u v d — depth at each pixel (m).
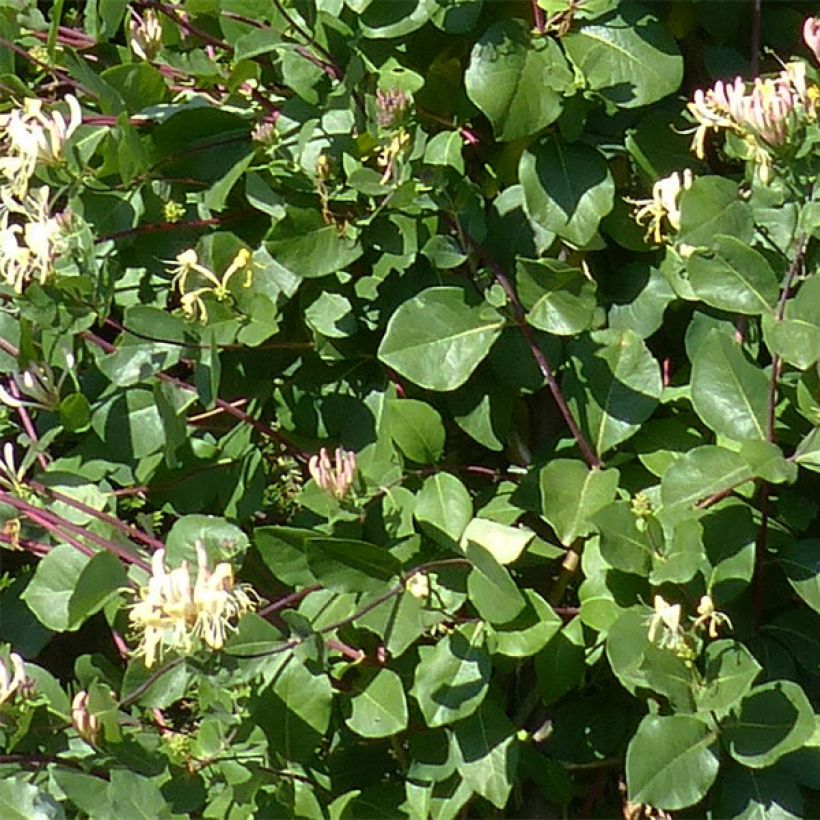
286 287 1.60
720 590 1.52
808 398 1.51
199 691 1.55
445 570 1.54
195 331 1.57
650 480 1.58
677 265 1.58
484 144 1.62
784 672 1.54
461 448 1.63
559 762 1.59
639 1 1.59
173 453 1.57
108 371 1.58
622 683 1.52
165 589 1.47
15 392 1.64
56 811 1.53
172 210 1.62
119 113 1.61
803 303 1.49
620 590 1.54
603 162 1.57
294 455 1.63
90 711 1.51
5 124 1.59
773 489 1.56
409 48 1.61
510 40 1.55
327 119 1.60
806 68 1.53
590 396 1.56
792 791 1.51
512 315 1.57
